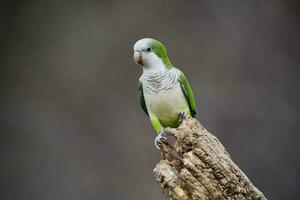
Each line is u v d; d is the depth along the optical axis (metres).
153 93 8.52
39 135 15.03
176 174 6.73
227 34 14.59
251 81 14.30
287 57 14.39
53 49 15.25
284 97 14.12
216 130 13.95
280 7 14.53
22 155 14.98
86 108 15.05
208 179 6.45
